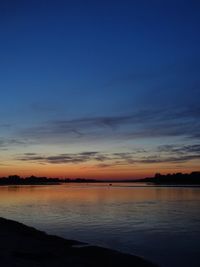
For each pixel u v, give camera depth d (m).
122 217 43.41
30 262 17.03
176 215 45.59
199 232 32.09
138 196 96.44
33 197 90.75
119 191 139.12
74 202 70.94
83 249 22.00
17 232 27.73
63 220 40.56
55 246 22.55
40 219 41.62
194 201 74.62
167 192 125.38
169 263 21.25
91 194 109.81
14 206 60.56
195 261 21.75
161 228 34.41
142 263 19.30
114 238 29.12
